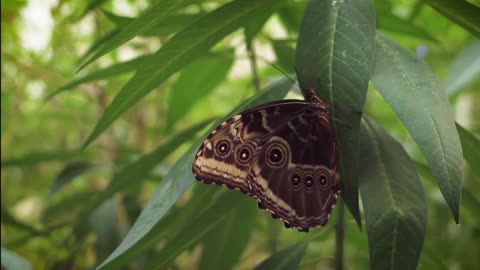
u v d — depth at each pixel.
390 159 0.50
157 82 0.52
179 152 1.13
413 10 0.69
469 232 0.77
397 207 0.49
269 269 0.53
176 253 0.55
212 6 0.69
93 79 0.60
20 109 0.94
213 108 1.11
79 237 0.76
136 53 0.92
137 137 0.89
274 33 0.84
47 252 0.84
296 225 0.50
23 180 1.13
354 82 0.45
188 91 0.68
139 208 0.75
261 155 0.50
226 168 0.49
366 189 0.49
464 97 0.98
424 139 0.46
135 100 0.52
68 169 0.72
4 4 0.75
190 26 0.49
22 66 0.81
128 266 0.69
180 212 0.57
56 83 0.87
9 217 0.70
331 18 0.47
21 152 1.11
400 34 0.64
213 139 0.49
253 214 0.63
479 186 0.88
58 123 1.09
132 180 0.61
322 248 0.96
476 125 0.93
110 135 0.89
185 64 0.51
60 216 0.84
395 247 0.48
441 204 0.87
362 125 0.52
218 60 0.65
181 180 0.50
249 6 0.50
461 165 0.45
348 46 0.46
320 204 0.50
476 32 0.51
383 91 0.47
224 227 0.63
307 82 0.46
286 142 0.51
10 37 0.81
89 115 0.93
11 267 0.63
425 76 0.48
